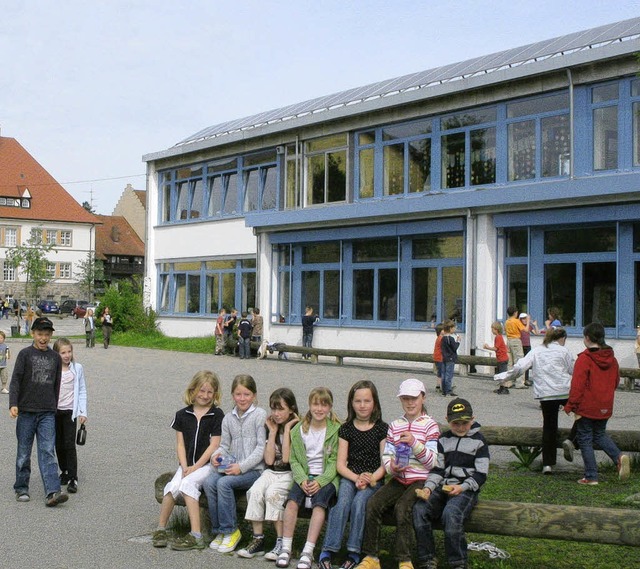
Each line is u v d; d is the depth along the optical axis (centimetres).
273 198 3197
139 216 9569
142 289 3994
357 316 2717
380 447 695
